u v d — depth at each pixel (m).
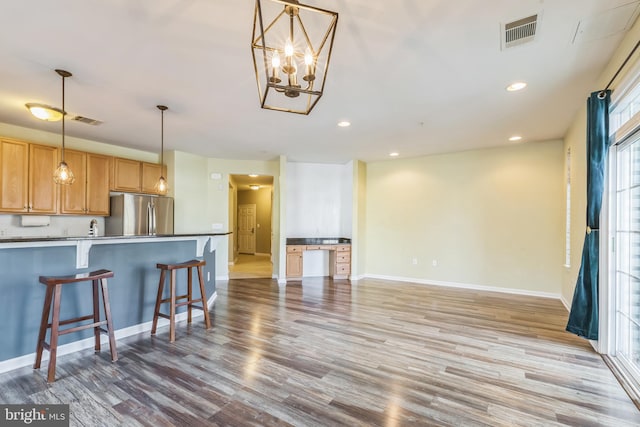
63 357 2.73
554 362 2.70
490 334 3.37
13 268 2.50
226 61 2.55
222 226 6.49
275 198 6.74
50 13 1.95
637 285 2.56
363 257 6.77
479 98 3.26
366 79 2.84
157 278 3.56
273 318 3.90
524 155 5.20
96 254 3.00
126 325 3.25
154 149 5.67
